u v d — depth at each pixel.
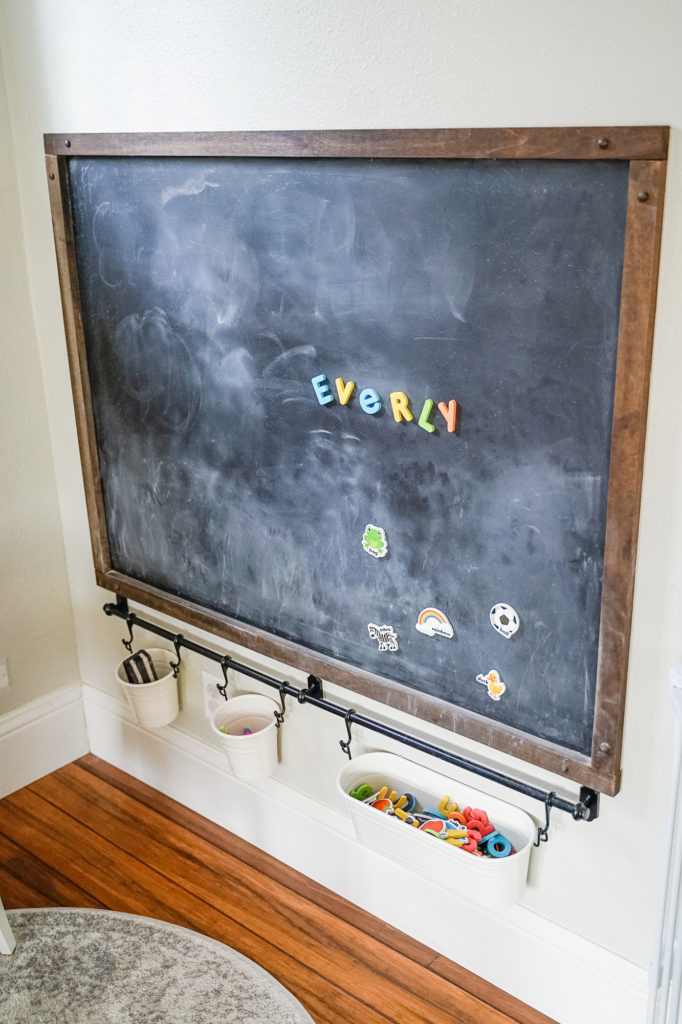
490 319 1.53
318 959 2.03
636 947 1.73
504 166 1.44
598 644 1.56
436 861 1.79
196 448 2.07
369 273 1.65
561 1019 1.88
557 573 1.58
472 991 1.95
